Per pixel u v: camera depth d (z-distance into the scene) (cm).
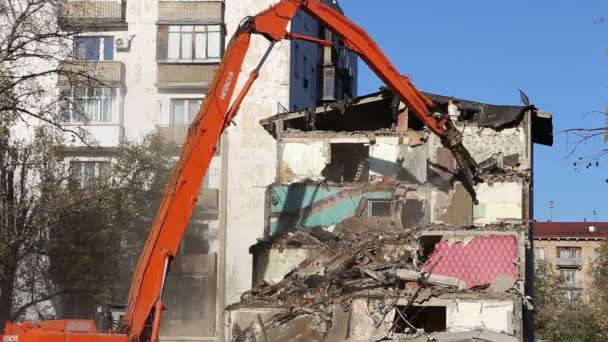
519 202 3081
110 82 4284
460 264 2758
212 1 4416
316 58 5141
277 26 2198
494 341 2264
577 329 6291
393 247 2836
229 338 2630
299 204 3319
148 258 1902
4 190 3269
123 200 3662
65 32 2902
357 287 2569
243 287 4247
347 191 3291
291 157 3469
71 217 3544
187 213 1964
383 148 3381
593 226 9525
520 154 3266
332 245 2997
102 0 4403
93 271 3616
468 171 2814
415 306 2531
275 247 3092
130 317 1848
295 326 2552
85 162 3869
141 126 4369
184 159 1992
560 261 9356
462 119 3344
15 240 3134
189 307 4181
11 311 3272
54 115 2802
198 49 4403
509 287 2603
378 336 2381
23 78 2602
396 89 2455
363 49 2392
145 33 4425
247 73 4441
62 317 3794
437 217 3148
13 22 2792
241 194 4338
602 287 5553
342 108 3431
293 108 4553
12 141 3691
